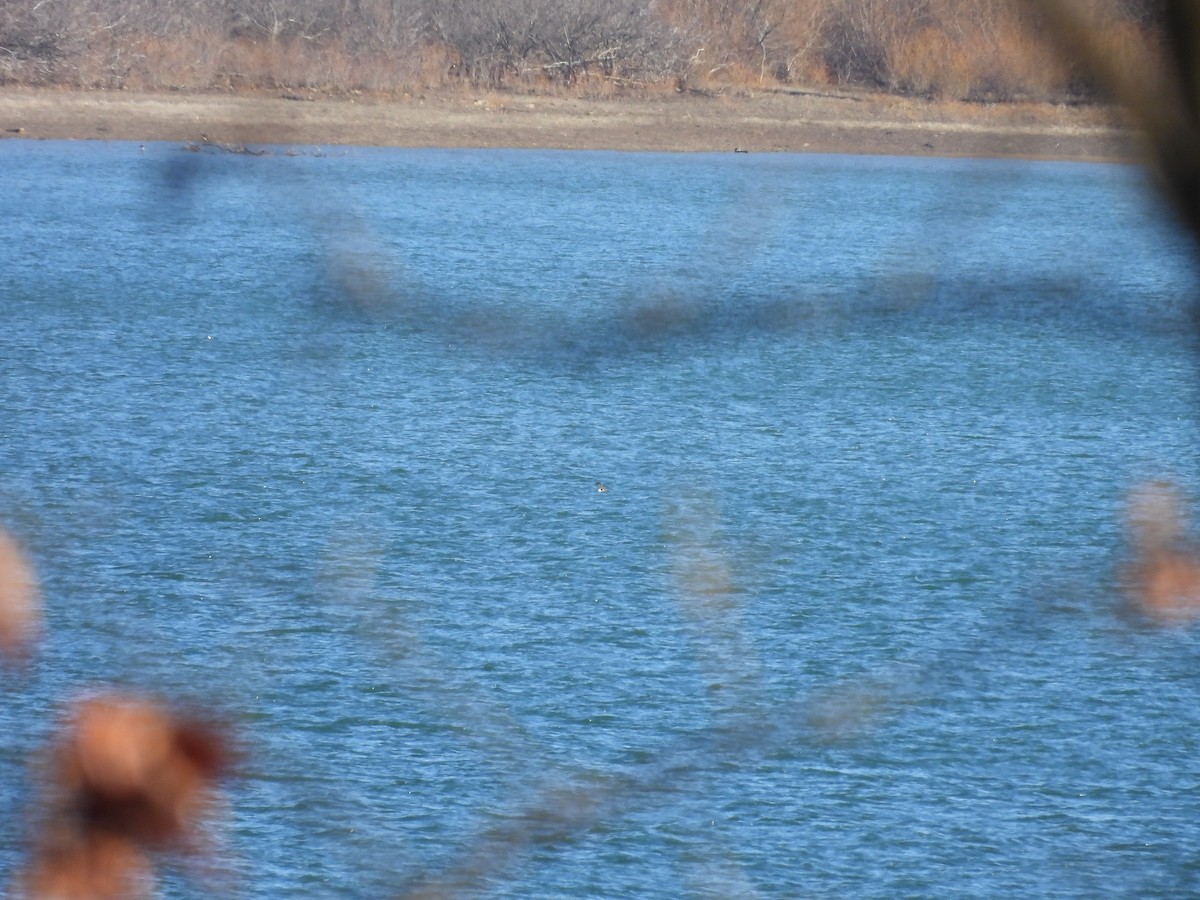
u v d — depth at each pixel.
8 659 5.12
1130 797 49.81
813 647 63.00
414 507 83.88
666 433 101.38
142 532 76.38
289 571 70.31
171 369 116.31
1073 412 108.75
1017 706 53.44
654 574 72.75
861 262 140.12
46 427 99.00
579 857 43.56
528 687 57.94
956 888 45.06
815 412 107.75
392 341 119.38
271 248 167.38
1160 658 55.72
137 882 4.77
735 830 46.44
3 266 154.12
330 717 52.62
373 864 42.94
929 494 88.00
